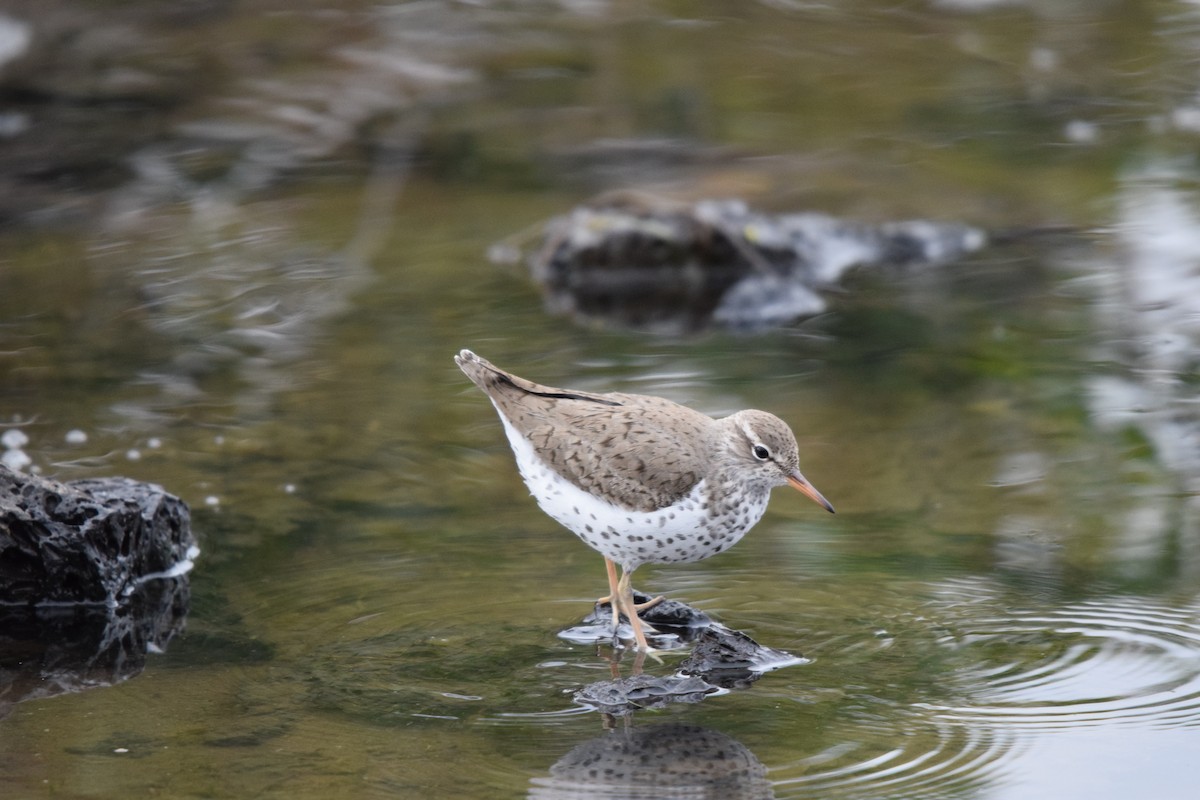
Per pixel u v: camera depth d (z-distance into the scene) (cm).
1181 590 1036
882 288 1825
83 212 2105
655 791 783
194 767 814
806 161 2242
